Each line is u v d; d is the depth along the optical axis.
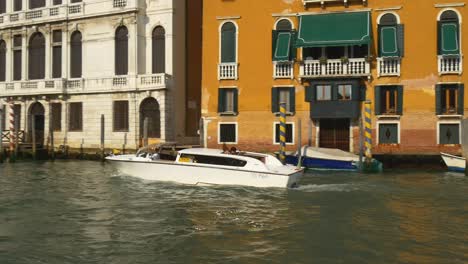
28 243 7.81
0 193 12.69
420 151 19.28
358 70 19.67
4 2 28.06
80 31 25.91
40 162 23.12
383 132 19.72
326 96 20.23
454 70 19.00
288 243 7.78
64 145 25.78
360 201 11.36
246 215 9.85
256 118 21.23
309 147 18.61
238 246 7.61
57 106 26.33
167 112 23.92
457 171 17.45
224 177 13.45
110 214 9.97
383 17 19.81
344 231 8.53
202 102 21.95
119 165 15.28
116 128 24.97
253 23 21.30
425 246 7.59
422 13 19.38
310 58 20.50
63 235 8.30
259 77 21.20
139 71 24.81
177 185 13.70
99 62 25.45
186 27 25.86
